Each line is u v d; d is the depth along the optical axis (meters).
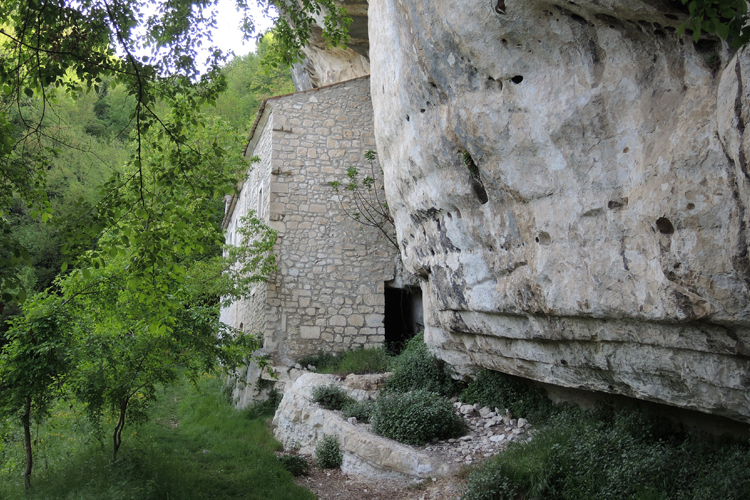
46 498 5.15
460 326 6.43
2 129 4.02
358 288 11.80
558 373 5.20
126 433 7.66
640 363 4.08
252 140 14.13
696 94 3.14
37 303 5.80
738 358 3.37
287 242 11.68
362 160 12.23
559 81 3.91
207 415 10.56
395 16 5.40
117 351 6.20
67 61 4.71
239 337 7.22
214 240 5.08
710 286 3.13
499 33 4.05
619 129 3.63
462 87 4.68
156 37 5.41
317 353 11.34
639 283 3.64
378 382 8.73
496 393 7.20
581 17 3.61
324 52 13.54
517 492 4.68
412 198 6.42
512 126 4.32
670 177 3.26
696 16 2.17
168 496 5.53
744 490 3.55
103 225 4.50
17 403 5.45
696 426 4.76
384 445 6.47
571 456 4.71
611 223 3.77
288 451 8.23
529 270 4.64
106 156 17.80
